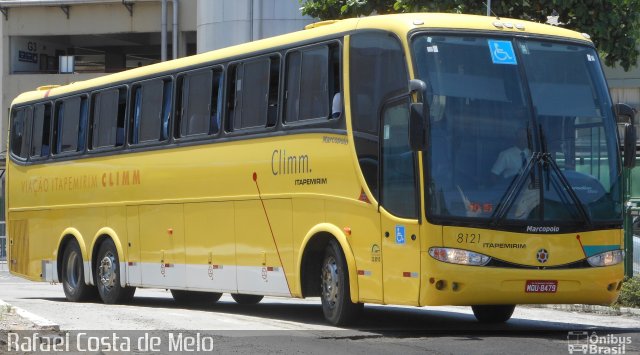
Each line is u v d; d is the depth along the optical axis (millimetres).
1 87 64812
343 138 18578
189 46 63719
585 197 17328
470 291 16516
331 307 19016
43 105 29984
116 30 62750
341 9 29172
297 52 20156
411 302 16812
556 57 17875
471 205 16625
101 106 27281
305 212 19531
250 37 51281
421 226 16562
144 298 29438
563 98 17656
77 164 28094
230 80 22281
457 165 16703
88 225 27531
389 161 17406
